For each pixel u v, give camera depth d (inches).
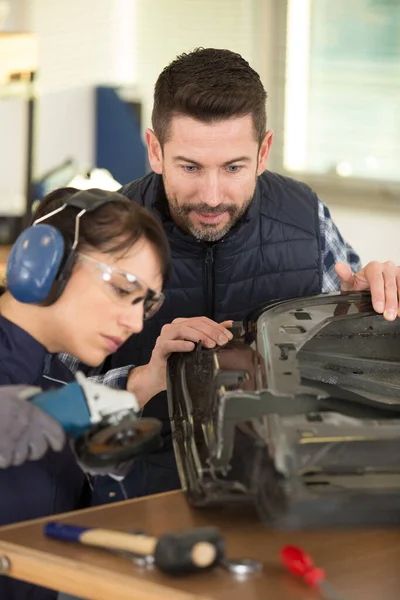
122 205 55.3
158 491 71.2
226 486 49.9
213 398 55.5
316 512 46.1
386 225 187.0
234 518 51.4
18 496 56.8
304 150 195.3
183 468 54.1
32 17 188.9
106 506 53.0
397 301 67.4
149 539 46.1
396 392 59.4
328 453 49.0
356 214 190.4
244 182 73.5
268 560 47.0
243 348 62.2
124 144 197.6
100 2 193.8
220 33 192.7
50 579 47.1
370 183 187.5
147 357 81.0
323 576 45.3
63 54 192.7
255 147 73.7
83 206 54.4
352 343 65.6
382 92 184.2
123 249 54.2
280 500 46.2
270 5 189.2
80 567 46.1
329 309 67.5
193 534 45.1
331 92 189.5
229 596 43.4
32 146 172.6
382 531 50.6
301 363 61.7
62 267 53.6
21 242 53.1
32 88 161.0
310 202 86.9
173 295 81.3
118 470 53.2
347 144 190.2
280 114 193.5
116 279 54.1
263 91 74.4
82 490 63.0
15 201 181.9
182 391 60.4
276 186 86.3
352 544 49.3
